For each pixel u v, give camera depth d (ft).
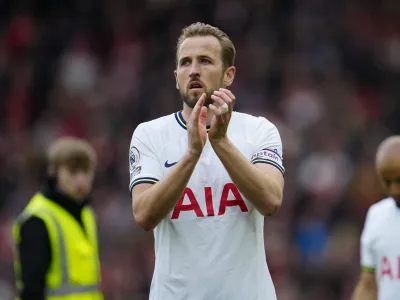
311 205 126.11
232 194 39.17
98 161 133.90
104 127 145.79
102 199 124.57
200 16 172.76
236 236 39.06
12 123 155.02
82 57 163.73
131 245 112.37
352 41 169.78
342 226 124.67
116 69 164.96
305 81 158.20
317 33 168.96
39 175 128.57
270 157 39.73
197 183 39.19
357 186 131.34
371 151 139.74
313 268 113.60
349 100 156.56
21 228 53.57
